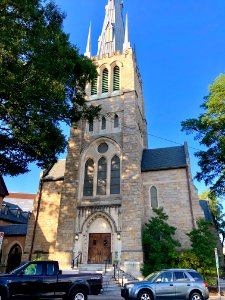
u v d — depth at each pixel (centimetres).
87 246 2566
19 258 3256
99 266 2395
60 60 1789
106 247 2525
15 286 1160
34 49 1639
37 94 1620
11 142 1905
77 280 1275
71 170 2966
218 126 2225
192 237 2294
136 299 1361
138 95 3634
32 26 1702
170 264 2209
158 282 1402
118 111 3170
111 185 2806
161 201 2741
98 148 3069
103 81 3509
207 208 3606
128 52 3478
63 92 1783
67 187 2878
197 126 2308
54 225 2870
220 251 3077
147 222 2673
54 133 1844
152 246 2303
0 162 1972
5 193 2717
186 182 2747
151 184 2845
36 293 1188
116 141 2981
